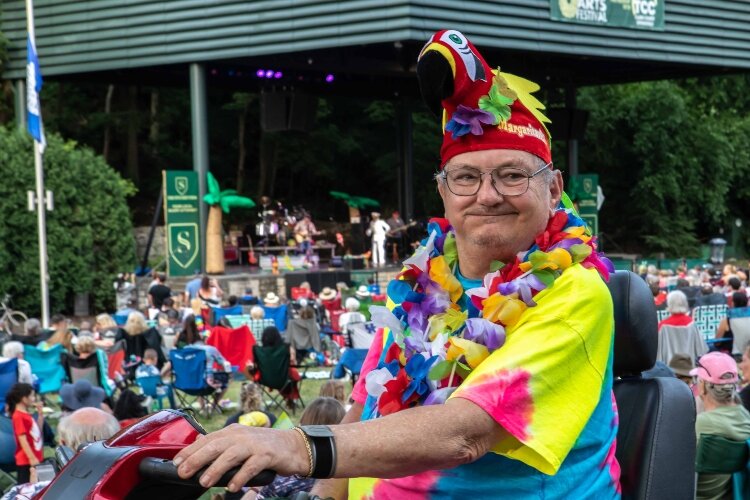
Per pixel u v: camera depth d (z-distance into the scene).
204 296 21.17
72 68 27.97
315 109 29.41
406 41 24.08
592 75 34.41
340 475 1.67
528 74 31.77
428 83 2.07
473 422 1.79
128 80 31.45
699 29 29.81
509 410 1.83
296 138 46.41
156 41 26.69
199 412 12.79
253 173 48.94
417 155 45.47
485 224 2.10
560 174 2.22
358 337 14.06
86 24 27.70
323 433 1.67
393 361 2.19
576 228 2.14
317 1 24.64
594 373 1.96
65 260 23.97
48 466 2.91
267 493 4.23
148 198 43.69
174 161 45.50
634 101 42.19
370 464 1.69
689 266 34.06
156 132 44.97
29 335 14.62
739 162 43.66
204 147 25.95
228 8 25.78
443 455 1.75
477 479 2.02
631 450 2.56
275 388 12.48
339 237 35.09
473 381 1.86
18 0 28.67
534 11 25.81
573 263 2.03
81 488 1.66
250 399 8.63
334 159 49.12
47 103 43.16
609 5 27.39
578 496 2.04
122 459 1.68
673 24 29.16
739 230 46.06
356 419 2.46
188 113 46.19
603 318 1.99
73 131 43.81
